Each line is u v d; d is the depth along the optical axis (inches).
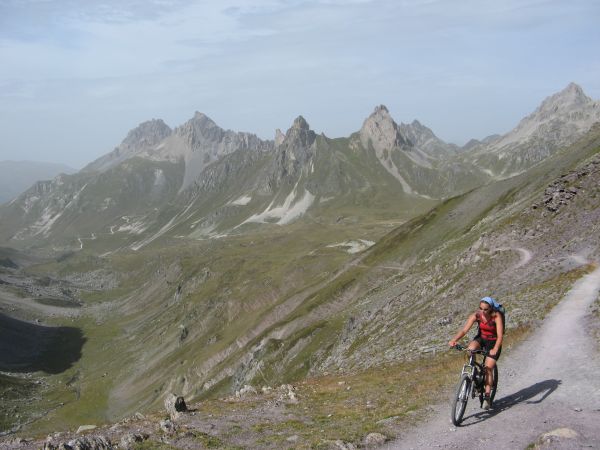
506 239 2679.6
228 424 778.2
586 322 989.2
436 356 1232.8
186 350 7736.2
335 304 5610.2
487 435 538.3
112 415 6633.9
